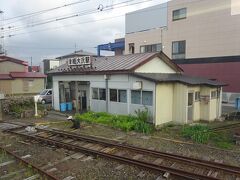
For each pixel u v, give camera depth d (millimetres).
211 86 18047
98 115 18266
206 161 9305
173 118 17172
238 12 26844
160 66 19266
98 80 19484
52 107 24078
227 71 27922
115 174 8648
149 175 8461
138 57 19047
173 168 8617
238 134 12477
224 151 10812
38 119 19312
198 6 30297
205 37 29781
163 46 34469
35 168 8914
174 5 32844
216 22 28688
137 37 37844
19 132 15008
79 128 15539
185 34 31828
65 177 8430
